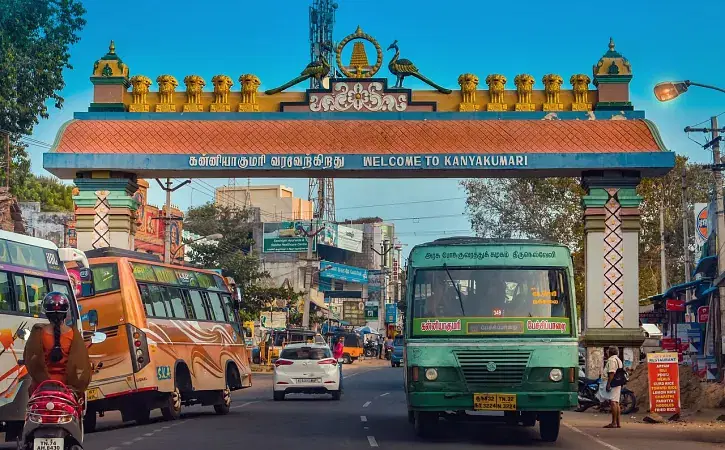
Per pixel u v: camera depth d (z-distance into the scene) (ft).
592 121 81.76
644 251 179.11
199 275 73.41
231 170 81.51
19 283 46.19
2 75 110.01
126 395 61.05
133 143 81.82
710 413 77.10
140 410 64.49
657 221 175.94
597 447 51.85
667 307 125.90
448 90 82.48
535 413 59.98
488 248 52.54
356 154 80.12
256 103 83.46
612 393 66.95
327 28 241.76
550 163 79.97
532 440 55.16
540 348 50.62
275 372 93.09
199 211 234.58
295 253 259.80
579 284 156.04
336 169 80.48
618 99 82.48
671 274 183.42
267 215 297.94
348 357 220.43
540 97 82.84
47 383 31.89
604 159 79.92
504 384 50.39
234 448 48.29
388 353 279.08
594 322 81.51
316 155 80.18
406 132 81.10
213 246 202.59
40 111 117.91
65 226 157.99
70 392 32.09
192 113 83.05
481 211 162.91
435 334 51.01
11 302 45.37
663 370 73.10
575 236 156.87
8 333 44.80
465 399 50.29
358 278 281.74
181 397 68.64
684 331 122.62
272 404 88.48
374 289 310.86
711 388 81.61
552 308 51.47
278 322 223.51
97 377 59.36
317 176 84.38
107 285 60.75
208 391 72.59
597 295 81.56
